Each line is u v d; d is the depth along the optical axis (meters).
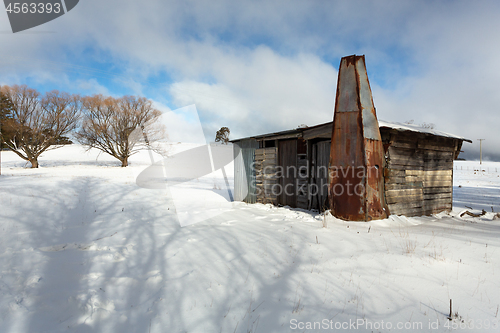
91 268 3.72
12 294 2.89
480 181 25.66
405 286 3.13
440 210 8.77
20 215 6.48
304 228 5.88
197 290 3.16
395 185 7.31
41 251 4.28
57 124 29.61
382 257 3.98
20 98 27.16
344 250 4.36
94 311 2.68
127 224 6.21
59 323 2.48
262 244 4.78
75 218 6.55
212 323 2.52
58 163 33.53
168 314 2.68
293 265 3.83
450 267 3.58
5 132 26.34
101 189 11.50
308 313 2.66
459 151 9.55
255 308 2.77
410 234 5.22
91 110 31.34
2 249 4.23
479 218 7.59
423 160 8.25
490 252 4.08
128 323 2.53
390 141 7.19
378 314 2.61
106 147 32.56
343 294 3.00
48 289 3.07
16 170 23.97
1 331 2.31
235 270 3.71
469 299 2.81
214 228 6.03
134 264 3.93
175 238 5.20
